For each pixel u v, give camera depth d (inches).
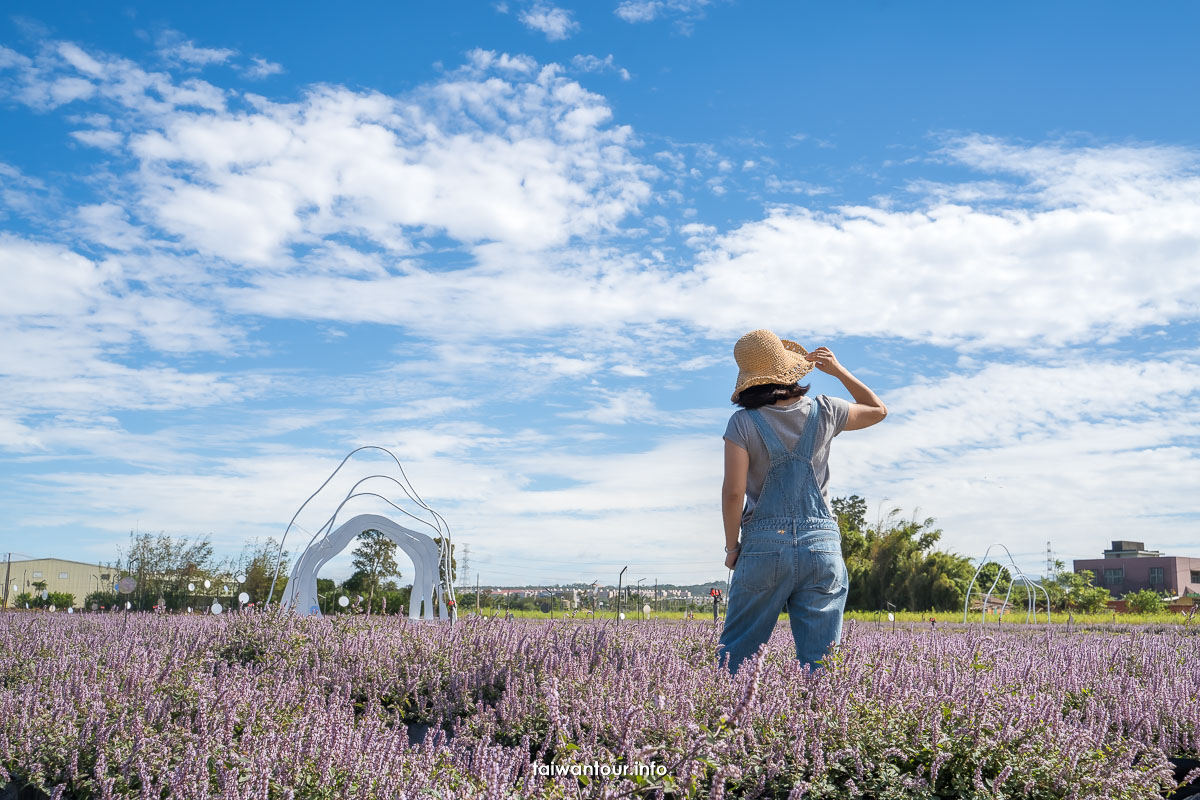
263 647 226.4
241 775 112.5
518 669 169.8
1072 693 168.7
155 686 162.6
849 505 1824.6
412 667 188.2
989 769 109.6
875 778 105.5
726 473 151.3
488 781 92.2
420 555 492.7
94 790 124.1
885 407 164.1
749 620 152.9
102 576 962.1
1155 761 116.8
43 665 201.6
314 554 465.4
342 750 111.8
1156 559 3193.9
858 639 236.2
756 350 154.6
